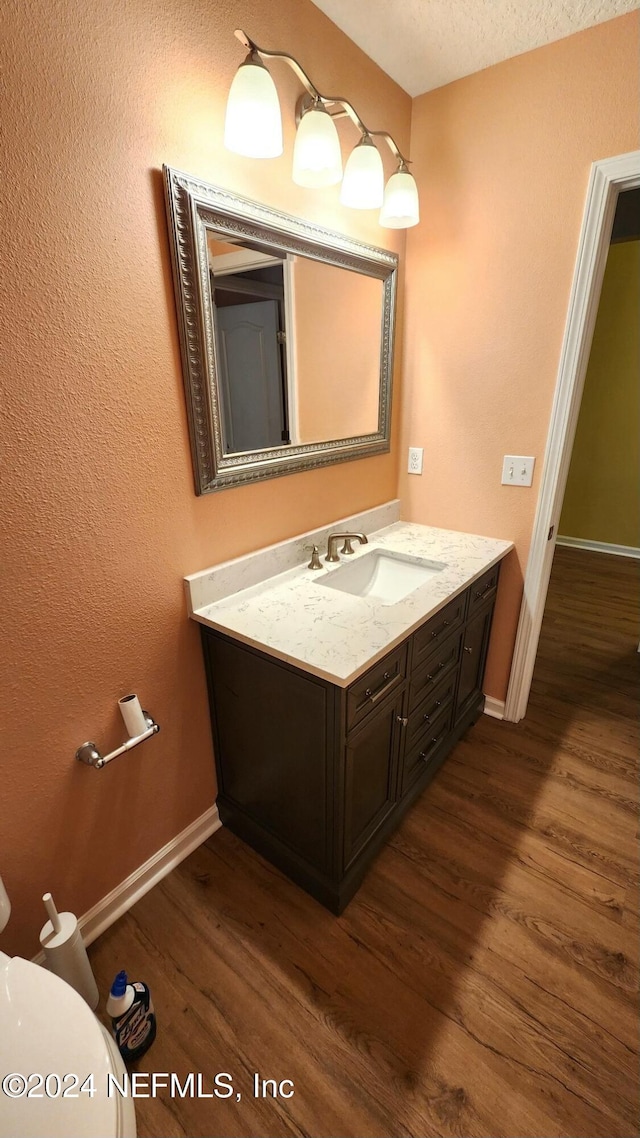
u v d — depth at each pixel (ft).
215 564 4.83
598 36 4.64
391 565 6.38
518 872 5.17
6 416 3.12
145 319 3.74
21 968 2.90
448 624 5.52
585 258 5.23
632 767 6.56
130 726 4.15
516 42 4.89
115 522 3.90
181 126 3.67
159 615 4.44
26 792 3.79
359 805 4.66
